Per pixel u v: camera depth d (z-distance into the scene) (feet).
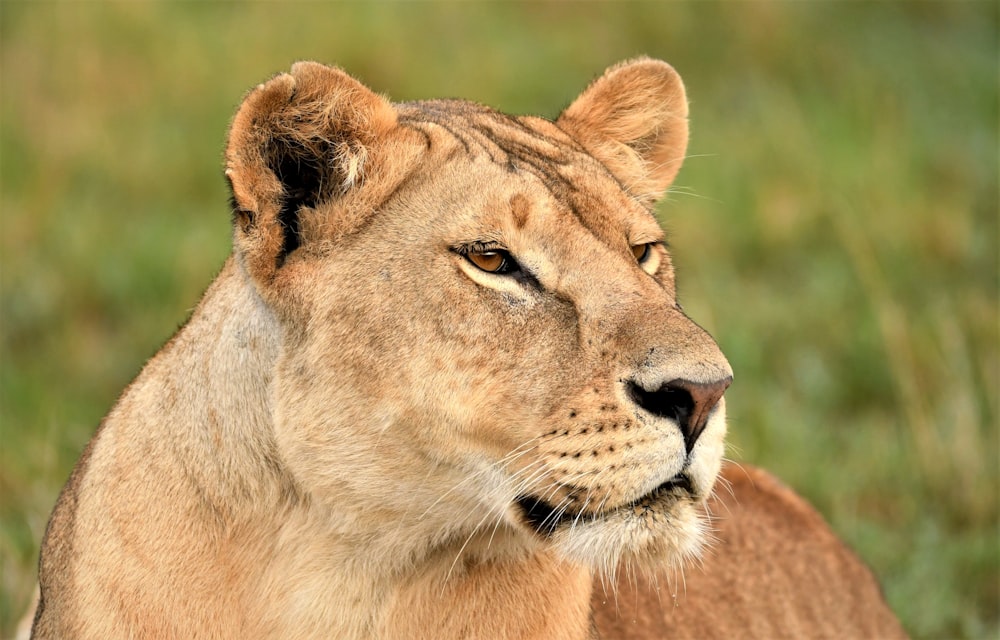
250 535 21.58
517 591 22.16
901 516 38.50
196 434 21.99
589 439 20.30
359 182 21.62
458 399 20.89
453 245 21.12
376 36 66.23
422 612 21.91
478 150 22.00
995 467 39.11
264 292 21.50
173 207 57.36
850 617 29.73
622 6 72.95
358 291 21.16
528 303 21.07
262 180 21.22
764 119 62.85
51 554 23.50
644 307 20.98
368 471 21.11
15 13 64.18
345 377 21.04
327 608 21.61
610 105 26.13
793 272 53.67
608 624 25.82
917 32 75.77
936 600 34.30
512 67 67.26
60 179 57.06
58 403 41.86
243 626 21.63
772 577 28.91
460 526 21.45
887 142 61.31
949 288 51.16
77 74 61.98
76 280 51.08
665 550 20.53
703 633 27.09
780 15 72.43
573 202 21.98
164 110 61.87
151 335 47.80
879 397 44.60
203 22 66.95
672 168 27.30
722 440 20.95
